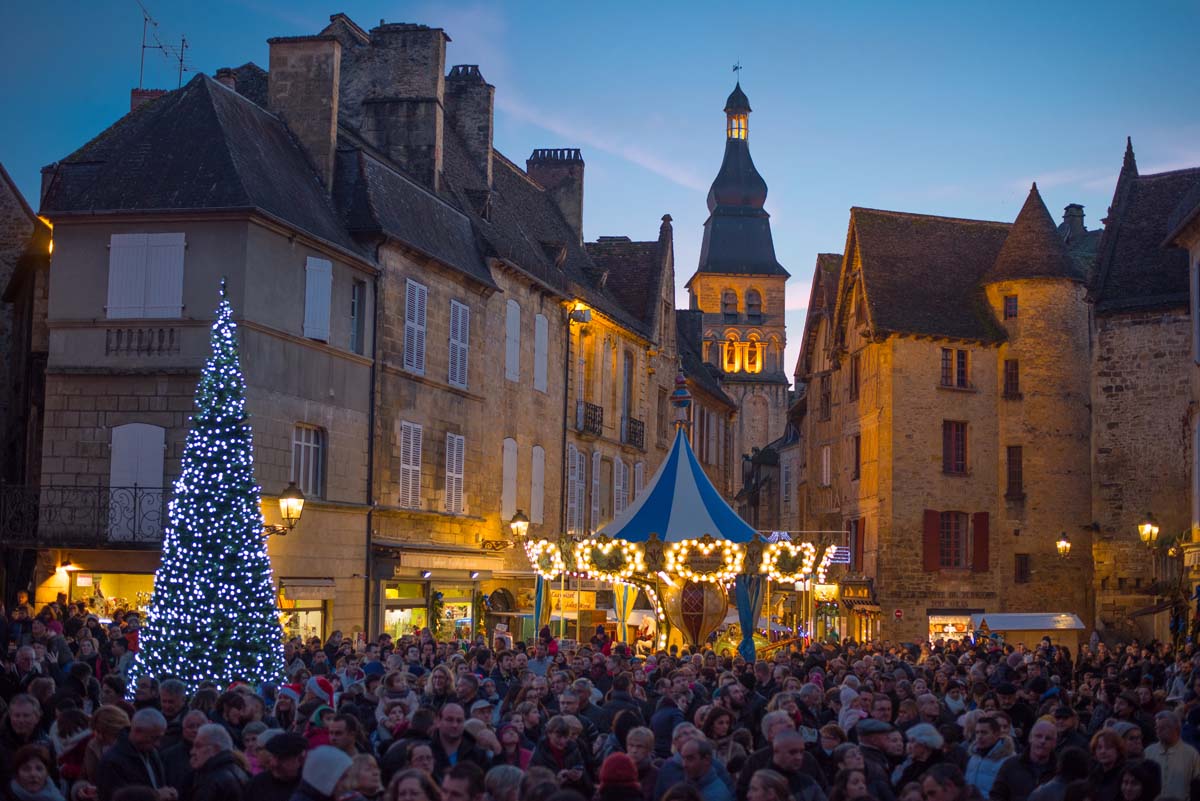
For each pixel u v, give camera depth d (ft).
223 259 87.35
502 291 124.06
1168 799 30.81
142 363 87.51
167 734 37.88
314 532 94.02
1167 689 71.72
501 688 61.31
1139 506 138.31
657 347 171.01
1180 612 112.16
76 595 87.76
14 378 108.17
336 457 97.09
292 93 104.73
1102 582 140.46
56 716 38.78
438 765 36.81
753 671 62.18
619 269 173.99
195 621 67.21
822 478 178.50
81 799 32.91
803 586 103.81
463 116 144.46
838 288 173.06
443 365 112.88
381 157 116.47
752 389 374.63
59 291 89.25
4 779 32.07
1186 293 136.87
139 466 86.74
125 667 67.62
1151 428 138.21
